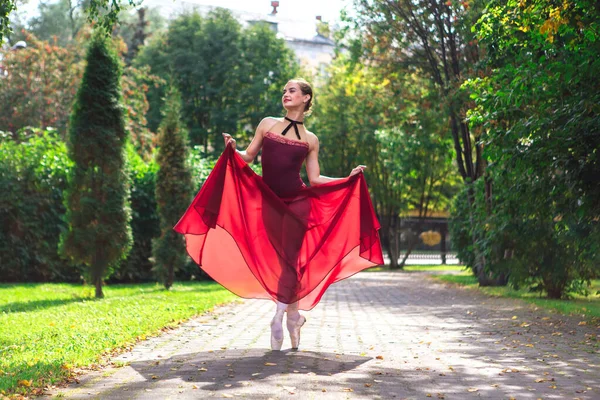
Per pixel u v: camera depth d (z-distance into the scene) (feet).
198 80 158.51
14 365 21.39
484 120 46.26
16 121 115.75
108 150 54.03
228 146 24.81
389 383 20.25
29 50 117.39
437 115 81.56
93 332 29.27
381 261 27.14
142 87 119.24
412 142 96.48
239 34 162.30
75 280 74.69
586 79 39.47
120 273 78.38
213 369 21.72
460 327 36.45
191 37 160.04
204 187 24.64
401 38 81.00
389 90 89.66
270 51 162.91
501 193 53.52
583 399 18.74
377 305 51.39
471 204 71.87
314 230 26.32
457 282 84.89
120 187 54.49
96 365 22.35
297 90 25.72
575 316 43.01
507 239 57.16
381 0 79.82
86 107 53.78
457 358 25.52
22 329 31.04
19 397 17.51
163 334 31.19
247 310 44.47
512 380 21.33
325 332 32.91
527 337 32.35
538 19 39.91
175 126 64.95
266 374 20.88
